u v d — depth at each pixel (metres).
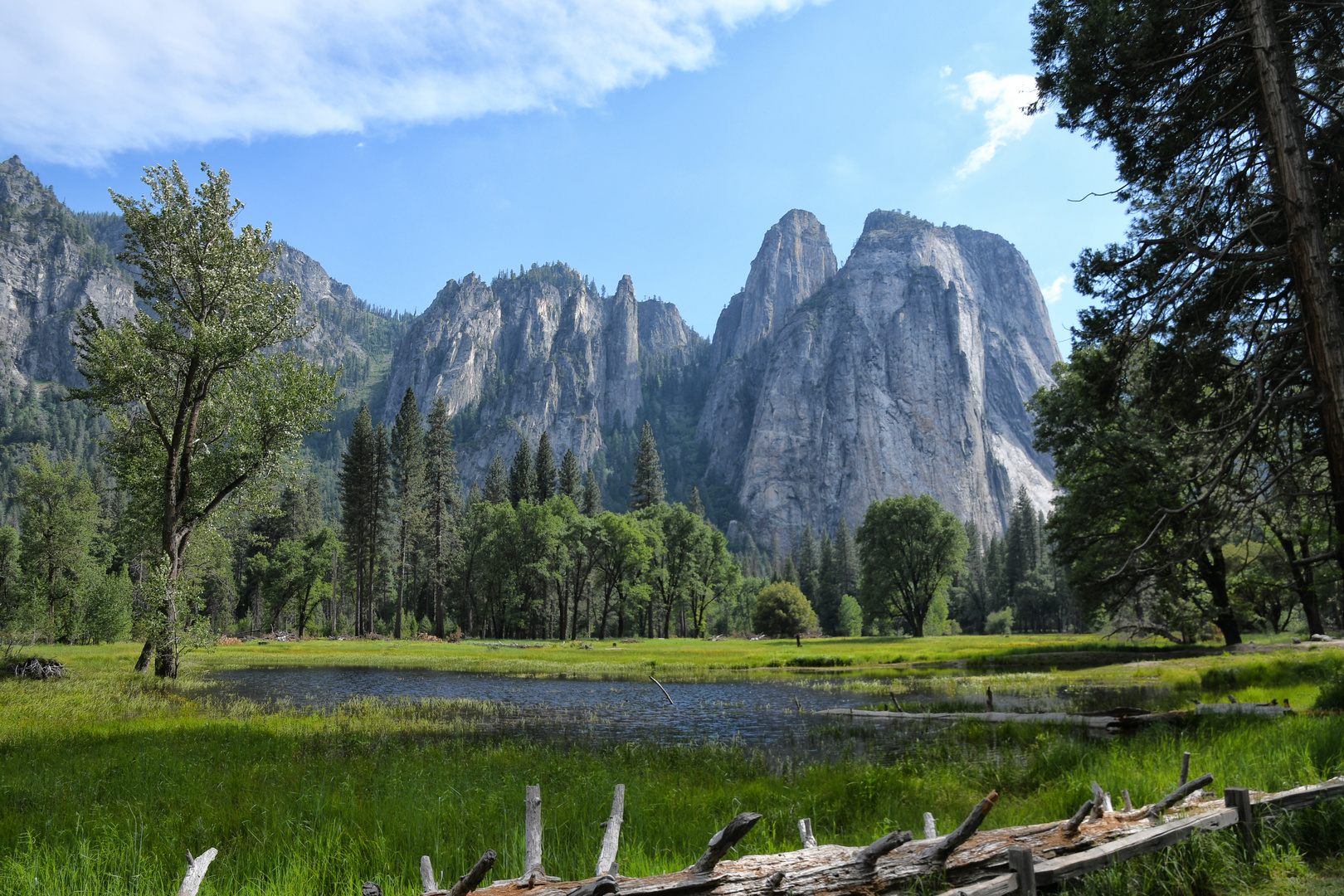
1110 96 15.59
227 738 16.38
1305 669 25.47
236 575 107.31
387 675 41.00
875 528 92.12
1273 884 6.03
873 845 4.86
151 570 30.36
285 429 33.28
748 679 39.72
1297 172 13.65
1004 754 15.15
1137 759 11.41
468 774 12.15
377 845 7.52
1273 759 9.91
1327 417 13.34
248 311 32.88
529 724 22.41
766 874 4.61
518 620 98.25
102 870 6.68
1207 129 15.48
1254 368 16.33
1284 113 13.81
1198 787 6.67
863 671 43.69
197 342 30.16
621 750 16.16
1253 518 17.30
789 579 180.62
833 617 147.25
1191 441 17.95
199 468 33.06
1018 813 8.94
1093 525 42.25
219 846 7.82
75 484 71.94
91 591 68.25
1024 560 140.12
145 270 31.58
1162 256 16.69
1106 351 17.95
